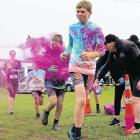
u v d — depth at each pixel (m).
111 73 8.63
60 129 8.36
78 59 6.39
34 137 7.48
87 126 8.64
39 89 10.41
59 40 8.19
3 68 9.42
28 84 10.58
